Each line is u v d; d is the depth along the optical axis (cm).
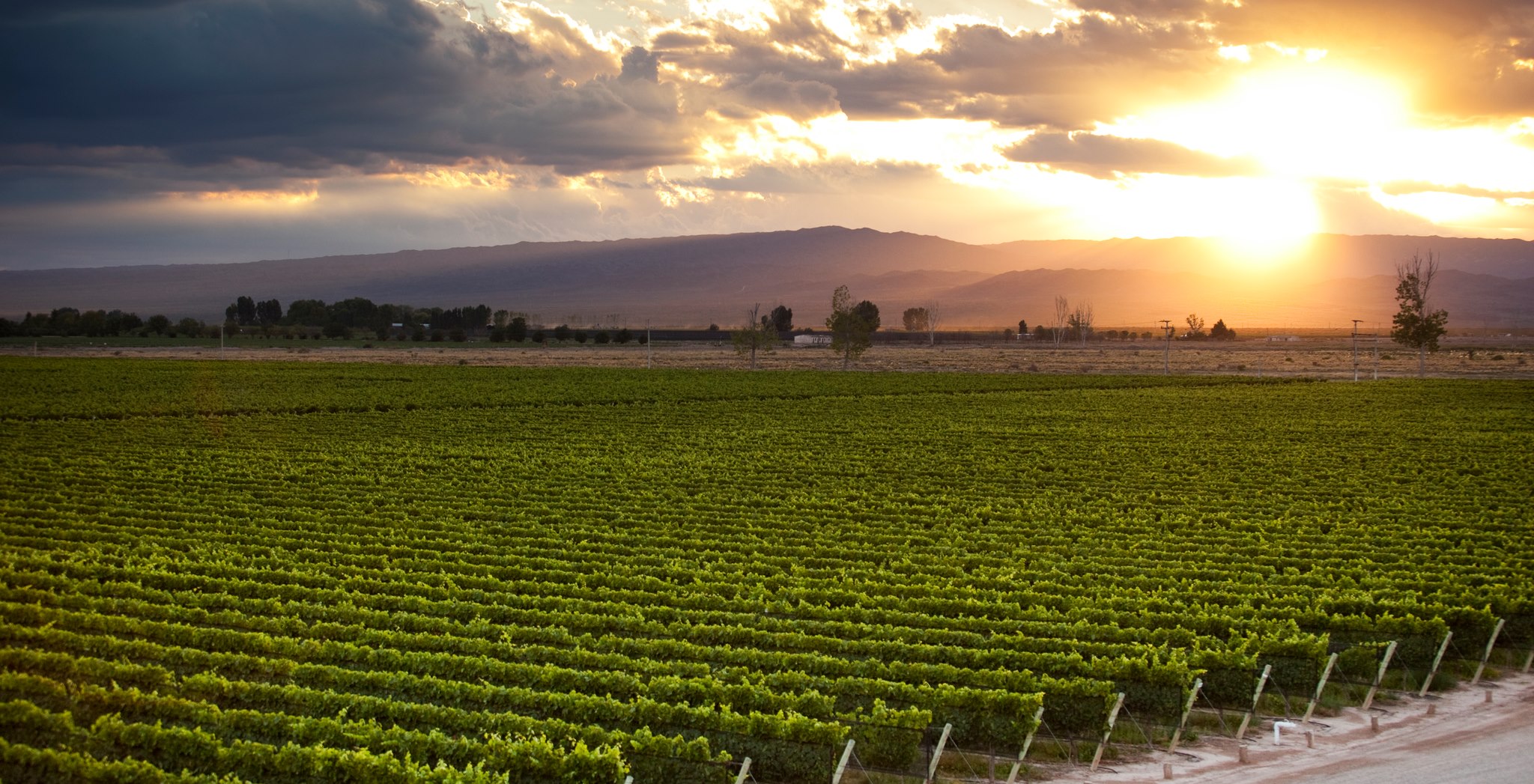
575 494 6147
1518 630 3659
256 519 5319
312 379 12338
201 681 2877
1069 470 7119
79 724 2733
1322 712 3170
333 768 2412
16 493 5853
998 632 3534
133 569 4103
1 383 11419
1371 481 6600
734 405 10494
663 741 2530
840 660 3147
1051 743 2917
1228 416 9675
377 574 4200
